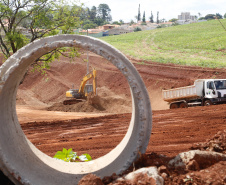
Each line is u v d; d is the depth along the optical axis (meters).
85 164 4.64
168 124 11.27
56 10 20.80
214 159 3.99
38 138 10.92
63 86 51.84
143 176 3.42
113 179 3.63
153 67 45.66
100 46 3.81
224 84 21.52
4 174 3.84
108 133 10.73
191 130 9.30
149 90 39.34
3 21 20.47
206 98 22.25
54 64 62.31
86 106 31.19
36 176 3.84
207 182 3.39
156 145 7.31
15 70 3.81
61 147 8.52
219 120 10.90
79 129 12.50
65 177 4.04
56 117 22.25
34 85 56.50
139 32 97.75
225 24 87.88
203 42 60.81
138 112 3.89
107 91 43.53
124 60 3.79
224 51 51.44
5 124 3.97
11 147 3.89
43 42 3.92
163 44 66.19
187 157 3.96
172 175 3.62
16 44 20.03
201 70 39.84
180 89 23.81
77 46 3.86
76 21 21.47
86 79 33.06
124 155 4.03
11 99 4.30
